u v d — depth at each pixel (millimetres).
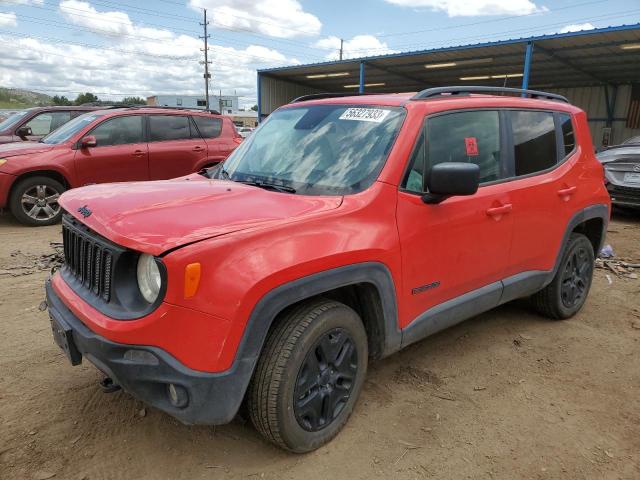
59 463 2553
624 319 4617
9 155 7699
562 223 4102
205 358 2188
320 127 3391
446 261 3162
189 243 2186
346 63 23594
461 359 3762
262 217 2490
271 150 3482
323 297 2693
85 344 2340
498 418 3045
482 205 3340
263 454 2668
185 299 2135
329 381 2658
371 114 3252
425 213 2996
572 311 4539
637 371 3668
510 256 3658
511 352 3900
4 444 2672
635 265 6273
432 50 20188
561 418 3066
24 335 3945
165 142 8852
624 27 15516
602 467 2656
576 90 28031
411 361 3707
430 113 3164
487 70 23953
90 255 2518
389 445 2762
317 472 2547
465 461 2662
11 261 5902
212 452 2672
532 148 3895
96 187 3094
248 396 2480
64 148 8016
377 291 2781
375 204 2783
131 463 2574
